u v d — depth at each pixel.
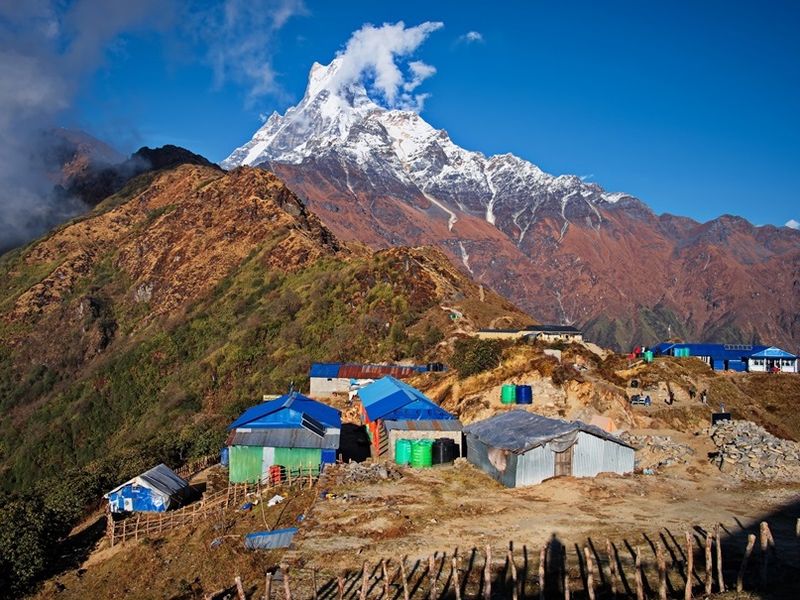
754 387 82.19
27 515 36.34
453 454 44.94
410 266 122.19
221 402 106.00
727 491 36.84
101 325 165.50
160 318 157.38
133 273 185.25
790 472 39.66
